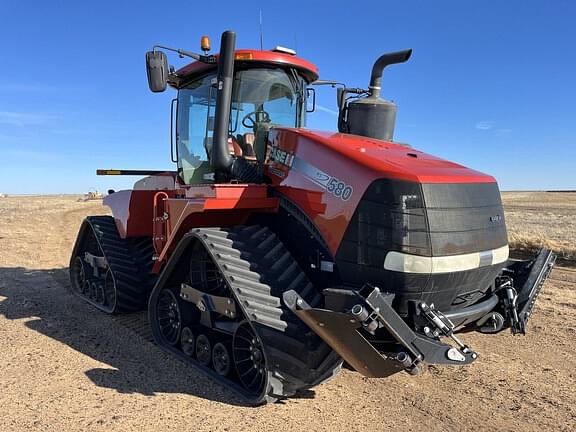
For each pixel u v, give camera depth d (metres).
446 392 4.43
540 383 4.63
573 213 34.81
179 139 6.04
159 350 5.33
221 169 4.80
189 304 5.21
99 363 4.93
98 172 7.84
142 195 6.66
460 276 3.70
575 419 3.95
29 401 4.07
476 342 5.75
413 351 3.38
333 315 3.39
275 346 3.81
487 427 3.81
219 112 4.70
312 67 5.41
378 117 4.89
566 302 7.49
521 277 4.74
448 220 3.66
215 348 4.65
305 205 4.19
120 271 6.55
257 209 4.61
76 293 7.74
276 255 4.34
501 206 4.22
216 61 5.06
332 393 4.37
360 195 3.72
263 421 3.79
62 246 13.08
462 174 3.95
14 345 5.39
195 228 4.57
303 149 4.33
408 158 4.15
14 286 8.27
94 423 3.72
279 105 5.31
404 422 3.87
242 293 3.96
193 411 3.94
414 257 3.51
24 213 26.39
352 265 3.74
